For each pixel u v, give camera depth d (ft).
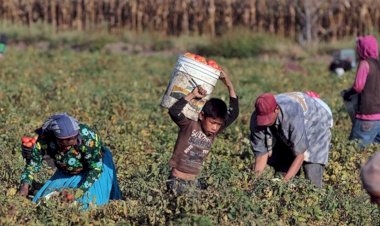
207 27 252.21
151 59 210.59
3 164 76.33
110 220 60.54
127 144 89.81
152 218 60.08
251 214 59.57
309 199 65.16
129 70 185.16
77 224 59.88
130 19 257.34
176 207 60.13
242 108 124.98
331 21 244.22
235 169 74.79
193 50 235.40
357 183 76.84
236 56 228.63
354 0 244.42
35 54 208.33
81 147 63.98
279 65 200.23
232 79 171.53
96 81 163.43
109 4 258.37
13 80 159.12
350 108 91.86
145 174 72.95
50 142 64.80
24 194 66.03
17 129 97.50
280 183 65.87
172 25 256.52
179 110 63.36
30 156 69.51
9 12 264.31
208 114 63.05
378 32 245.45
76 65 187.93
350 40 242.17
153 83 163.53
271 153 70.64
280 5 246.47
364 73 89.15
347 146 86.99
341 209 66.44
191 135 63.98
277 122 67.87
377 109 90.12
